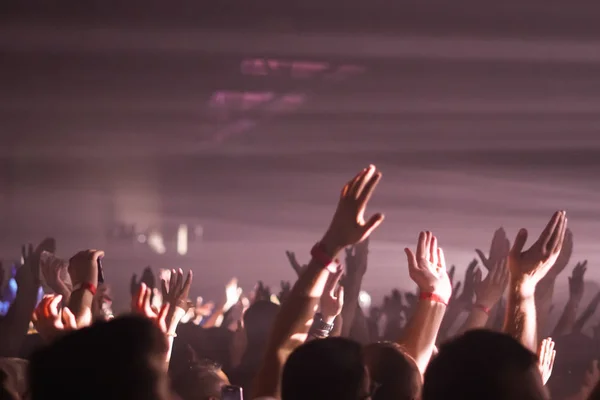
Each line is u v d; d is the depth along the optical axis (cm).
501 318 558
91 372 225
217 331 609
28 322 487
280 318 288
